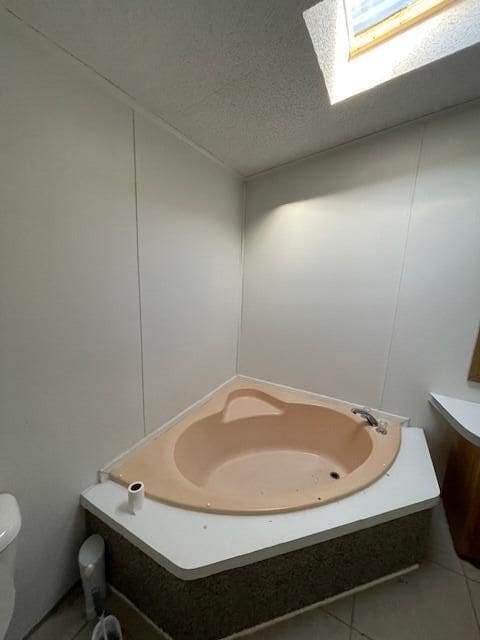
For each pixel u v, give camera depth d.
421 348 1.46
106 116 0.95
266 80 0.97
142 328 1.21
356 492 1.07
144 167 1.13
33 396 0.83
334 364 1.74
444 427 1.48
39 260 0.80
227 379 2.03
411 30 0.98
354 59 1.11
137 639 0.92
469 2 0.87
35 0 0.65
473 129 1.21
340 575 1.02
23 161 0.74
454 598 1.05
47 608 0.95
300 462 1.73
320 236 1.66
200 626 0.88
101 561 0.96
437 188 1.32
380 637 0.94
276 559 0.89
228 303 1.89
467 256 1.30
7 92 0.69
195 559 0.81
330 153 1.55
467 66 0.96
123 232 1.07
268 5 0.71
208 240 1.60
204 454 1.58
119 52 0.82
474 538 1.16
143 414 1.28
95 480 1.07
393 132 1.37
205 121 1.20
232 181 1.77
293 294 1.82
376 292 1.54
